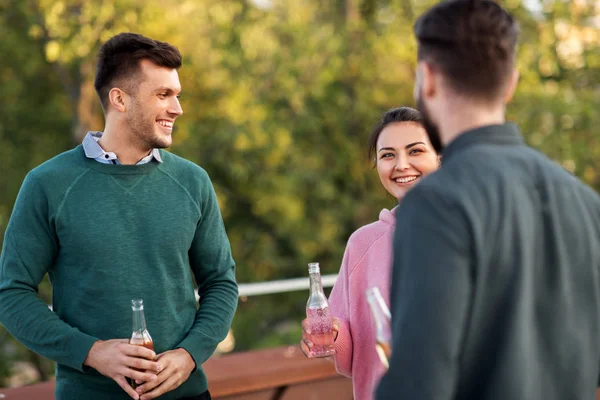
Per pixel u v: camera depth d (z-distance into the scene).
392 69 10.29
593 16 9.02
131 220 1.92
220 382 2.81
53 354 1.85
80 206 1.90
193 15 9.41
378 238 1.93
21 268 1.89
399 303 1.09
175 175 2.02
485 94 1.17
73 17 8.55
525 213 1.12
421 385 1.04
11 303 1.87
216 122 9.59
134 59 1.94
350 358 1.94
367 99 10.30
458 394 1.11
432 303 1.05
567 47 9.01
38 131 10.31
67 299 1.91
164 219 1.95
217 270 2.10
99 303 1.88
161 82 1.95
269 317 10.92
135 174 1.95
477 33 1.15
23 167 10.05
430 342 1.04
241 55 9.93
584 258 1.15
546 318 1.12
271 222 10.28
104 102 1.99
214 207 2.10
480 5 1.17
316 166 10.21
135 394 1.81
